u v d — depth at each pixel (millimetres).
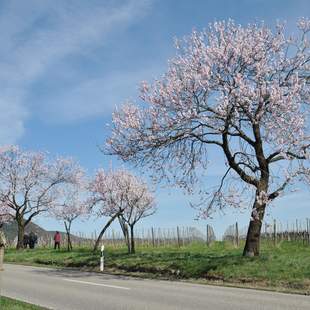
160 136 22234
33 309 12125
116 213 35406
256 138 21828
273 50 21906
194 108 21484
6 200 48812
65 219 45406
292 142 20781
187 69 21766
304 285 16922
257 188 21828
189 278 20609
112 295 15414
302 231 34906
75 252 34750
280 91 20344
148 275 22109
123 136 22938
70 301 14305
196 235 45156
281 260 19984
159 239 45000
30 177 49156
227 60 21250
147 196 35344
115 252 33562
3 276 22375
